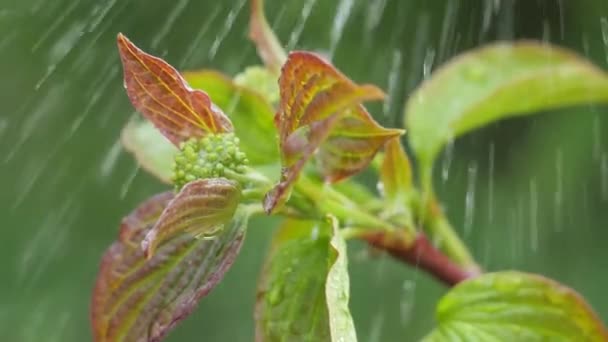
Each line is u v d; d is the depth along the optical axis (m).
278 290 0.41
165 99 0.39
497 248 0.88
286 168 0.38
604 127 0.89
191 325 0.85
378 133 0.39
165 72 0.39
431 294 0.84
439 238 0.45
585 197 0.89
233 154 0.39
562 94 0.48
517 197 0.90
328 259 0.40
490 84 0.48
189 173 0.39
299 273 0.41
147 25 0.90
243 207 0.39
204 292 0.39
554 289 0.41
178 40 0.90
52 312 0.86
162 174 0.45
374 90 0.37
